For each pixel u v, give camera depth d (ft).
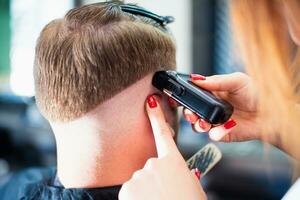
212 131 2.63
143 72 2.49
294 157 2.77
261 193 5.73
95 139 2.51
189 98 2.48
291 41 2.33
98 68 2.43
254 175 5.72
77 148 2.55
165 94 2.57
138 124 2.52
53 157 7.25
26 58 7.88
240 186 5.82
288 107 2.38
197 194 2.34
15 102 8.07
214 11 7.36
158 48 2.54
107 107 2.47
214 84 2.78
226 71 7.27
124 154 2.53
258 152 5.83
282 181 5.53
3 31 8.30
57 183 2.76
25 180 4.22
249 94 2.92
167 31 2.68
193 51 7.54
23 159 7.55
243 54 2.36
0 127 7.75
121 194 2.37
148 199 2.32
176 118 2.69
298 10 2.18
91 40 2.45
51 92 2.54
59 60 2.49
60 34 2.53
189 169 2.50
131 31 2.48
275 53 2.28
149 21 2.62
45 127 7.48
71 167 2.60
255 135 3.05
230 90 2.90
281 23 2.27
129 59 2.45
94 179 2.56
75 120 2.51
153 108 2.51
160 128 2.48
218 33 7.36
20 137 7.59
